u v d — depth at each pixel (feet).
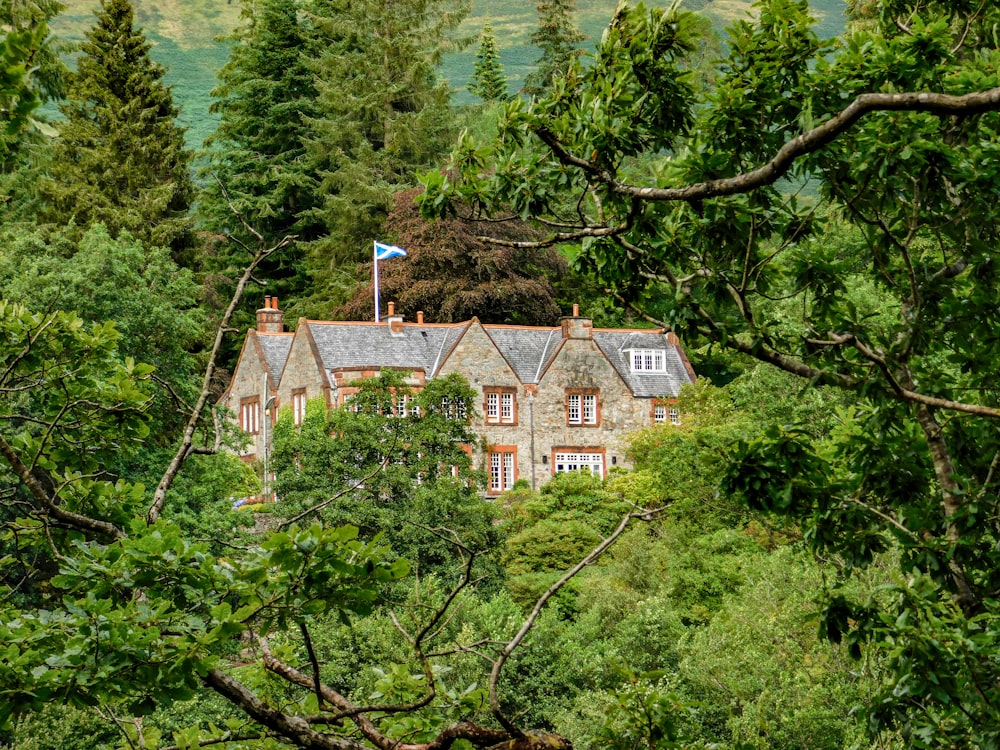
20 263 215.51
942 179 57.67
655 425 305.73
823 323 62.85
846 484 62.44
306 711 41.29
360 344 312.71
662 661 161.48
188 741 40.68
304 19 520.01
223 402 354.33
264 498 267.80
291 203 460.96
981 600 59.57
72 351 48.88
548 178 56.65
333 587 34.53
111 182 415.23
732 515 192.13
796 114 57.41
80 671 32.30
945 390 63.16
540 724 158.10
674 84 56.75
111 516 44.14
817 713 127.85
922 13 66.80
